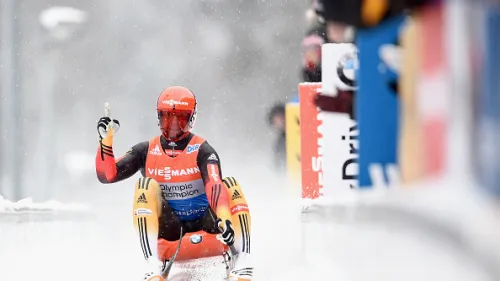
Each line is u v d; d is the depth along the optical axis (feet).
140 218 67.41
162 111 72.02
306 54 96.58
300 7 281.13
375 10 33.24
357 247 36.50
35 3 263.90
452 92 27.12
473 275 23.89
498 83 27.07
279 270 67.82
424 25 29.68
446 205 25.96
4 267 74.54
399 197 30.37
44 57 257.75
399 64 44.34
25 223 88.33
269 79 286.05
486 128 26.94
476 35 27.07
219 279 71.51
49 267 77.00
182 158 73.56
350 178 68.28
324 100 67.46
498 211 25.09
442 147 27.96
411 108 33.40
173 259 68.03
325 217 52.80
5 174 183.32
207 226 73.92
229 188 72.43
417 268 26.91
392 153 44.55
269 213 103.91
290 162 104.06
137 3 319.88
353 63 66.59
